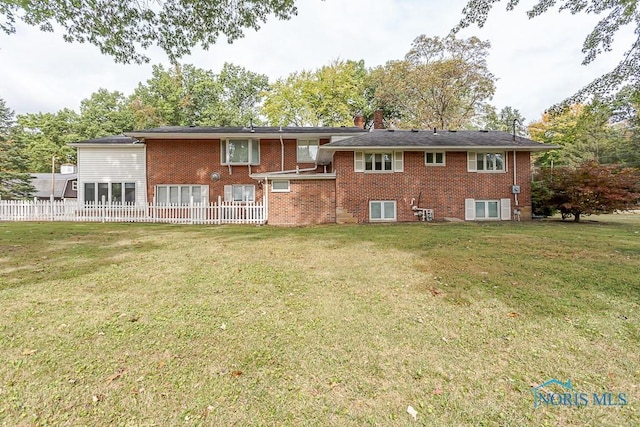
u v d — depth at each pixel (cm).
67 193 3141
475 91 3017
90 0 789
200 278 511
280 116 3419
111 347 298
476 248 744
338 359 282
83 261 617
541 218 1636
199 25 884
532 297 421
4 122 2500
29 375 254
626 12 614
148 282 489
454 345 306
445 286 470
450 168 1561
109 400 228
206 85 3662
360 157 1527
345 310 386
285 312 380
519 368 269
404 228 1173
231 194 1819
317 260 636
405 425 207
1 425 204
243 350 296
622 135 2895
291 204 1523
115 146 1777
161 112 3659
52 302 404
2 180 2341
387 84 3141
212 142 1814
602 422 210
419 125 3192
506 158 1573
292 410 221
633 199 1348
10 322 346
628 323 344
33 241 835
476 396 235
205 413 217
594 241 832
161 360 279
